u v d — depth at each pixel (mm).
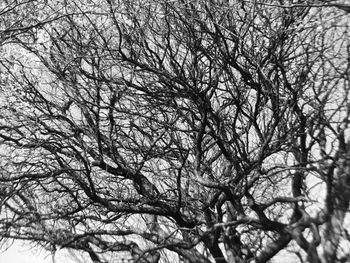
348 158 8281
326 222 8023
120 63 11164
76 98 11742
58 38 11047
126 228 10867
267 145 9922
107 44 11039
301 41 9711
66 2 10641
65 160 12203
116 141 12367
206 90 10703
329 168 8344
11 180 11031
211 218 11641
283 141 10195
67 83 11336
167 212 11492
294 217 9438
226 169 12398
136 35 11148
